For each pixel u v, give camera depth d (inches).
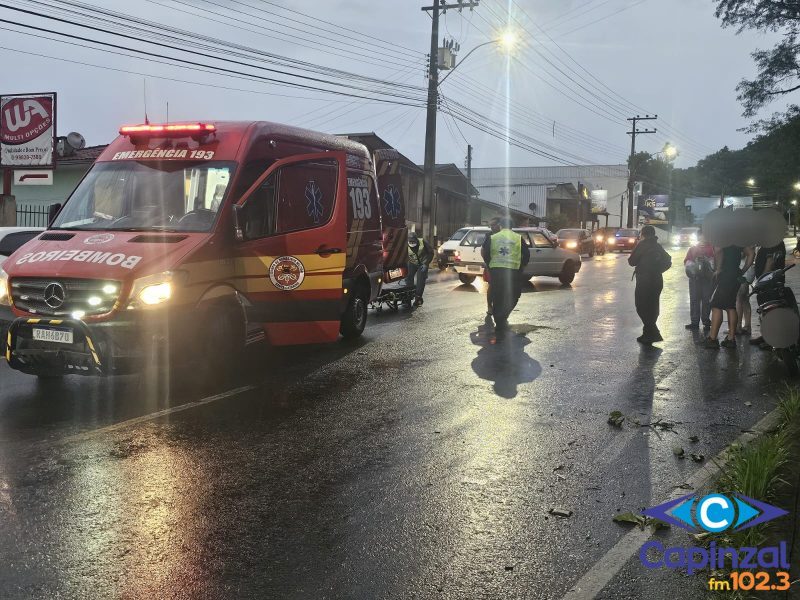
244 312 307.7
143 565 144.7
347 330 409.1
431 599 133.3
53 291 260.1
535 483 192.2
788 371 329.1
